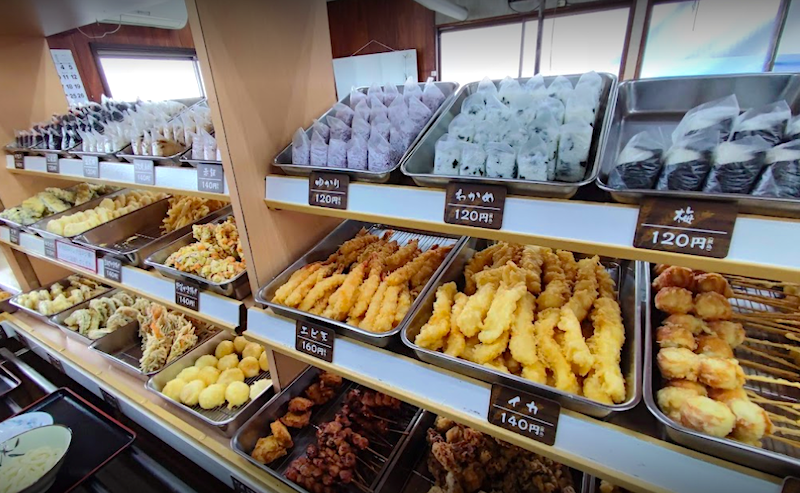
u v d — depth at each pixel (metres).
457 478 1.25
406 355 1.05
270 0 1.21
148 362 1.80
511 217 0.85
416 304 1.13
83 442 1.54
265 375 1.76
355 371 1.11
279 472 1.42
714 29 3.77
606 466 0.83
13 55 2.09
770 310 1.08
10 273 2.43
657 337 0.96
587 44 4.37
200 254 1.54
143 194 2.31
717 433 0.74
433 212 0.94
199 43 1.05
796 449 0.80
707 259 0.70
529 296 1.07
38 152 2.00
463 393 0.96
